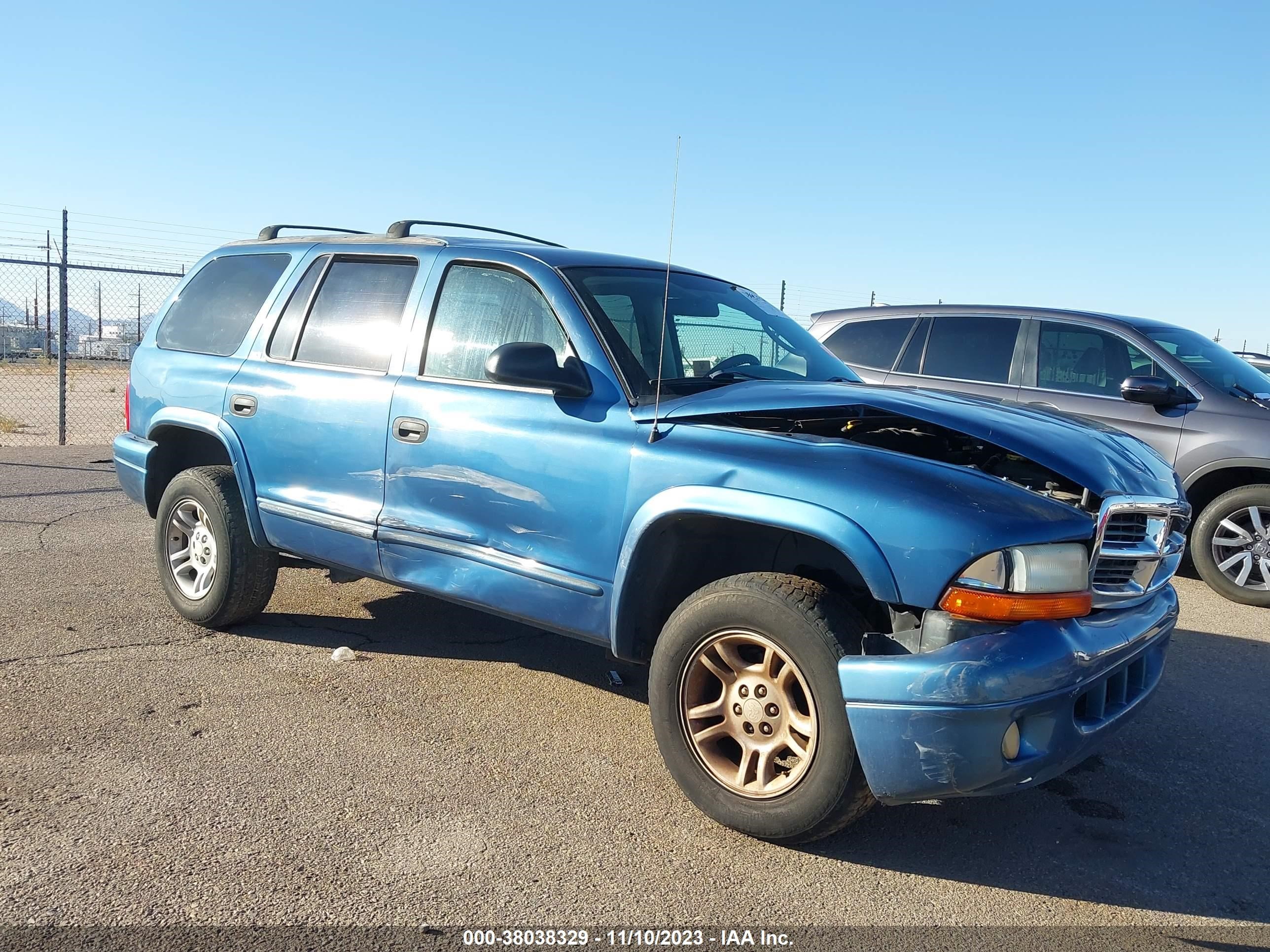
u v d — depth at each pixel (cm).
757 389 348
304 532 440
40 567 603
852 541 284
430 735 380
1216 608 639
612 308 373
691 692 322
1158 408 684
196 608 484
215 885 271
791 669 296
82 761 343
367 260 446
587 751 372
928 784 274
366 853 291
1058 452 309
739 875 291
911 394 352
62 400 1233
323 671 443
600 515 340
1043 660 272
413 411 396
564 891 277
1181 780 375
